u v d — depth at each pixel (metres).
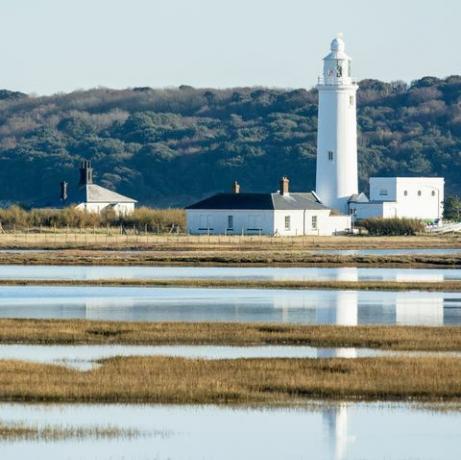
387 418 154.75
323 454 140.62
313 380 171.50
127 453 139.25
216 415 155.38
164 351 199.88
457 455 140.38
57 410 156.00
